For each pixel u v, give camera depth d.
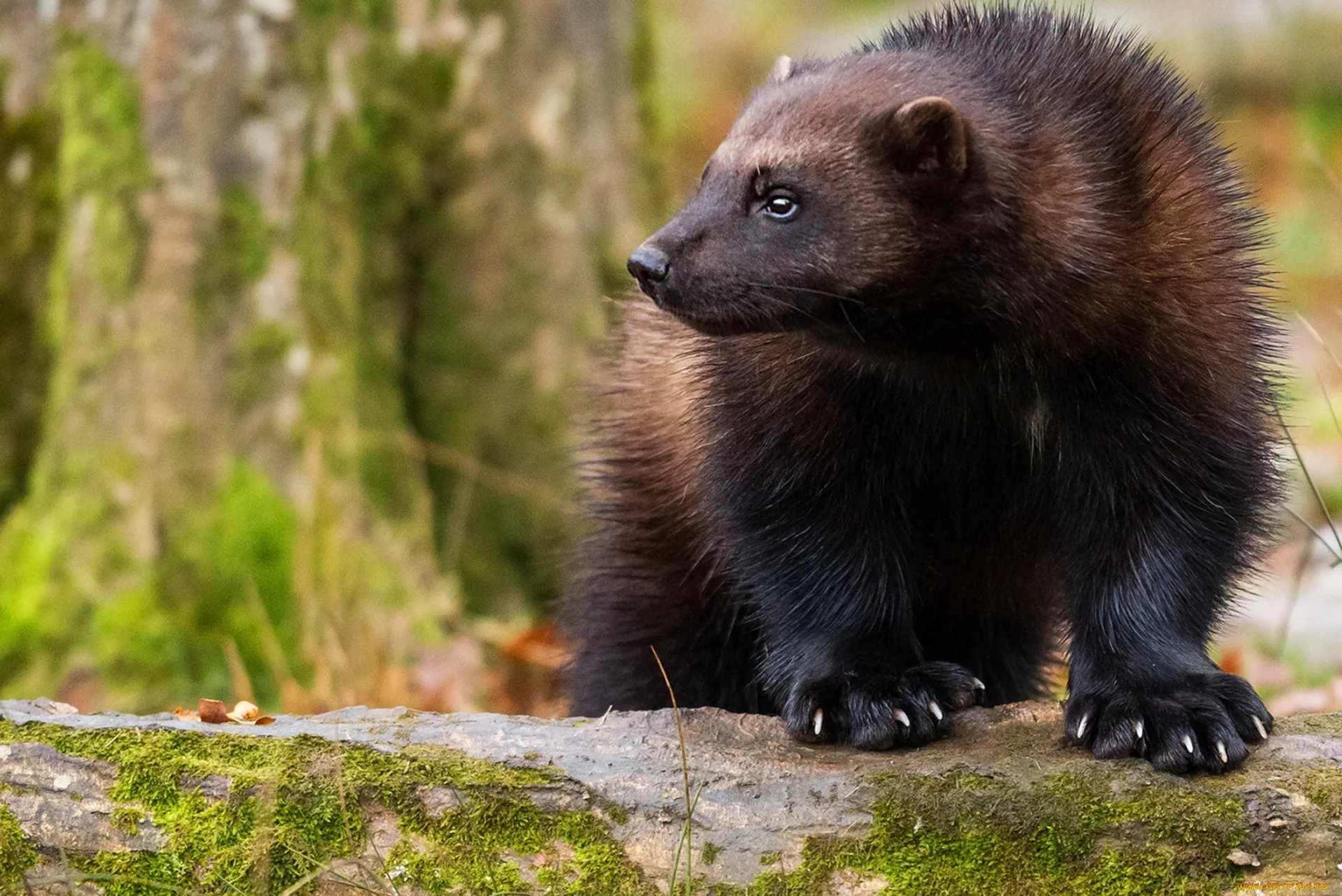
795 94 7.34
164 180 11.24
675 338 8.88
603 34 13.37
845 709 7.23
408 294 13.05
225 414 11.38
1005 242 7.07
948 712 7.34
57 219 11.83
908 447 7.73
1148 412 7.12
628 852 6.51
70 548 11.28
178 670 11.05
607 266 13.34
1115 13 28.72
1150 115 7.40
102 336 11.37
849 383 7.52
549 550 13.17
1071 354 7.16
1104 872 6.34
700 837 6.52
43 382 11.95
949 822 6.48
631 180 13.59
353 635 11.46
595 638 9.85
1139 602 7.23
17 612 11.20
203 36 11.25
